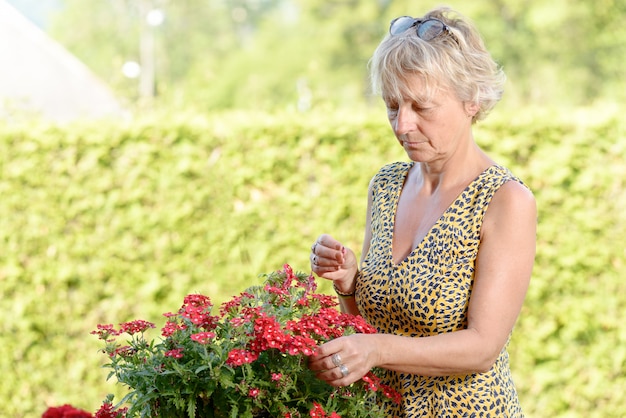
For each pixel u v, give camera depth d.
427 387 2.05
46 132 4.75
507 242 1.96
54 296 4.82
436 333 2.03
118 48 34.09
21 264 4.79
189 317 1.88
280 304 1.98
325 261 2.19
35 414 4.89
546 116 4.60
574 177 4.58
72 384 4.86
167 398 1.86
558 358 4.68
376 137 4.69
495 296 1.94
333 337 1.92
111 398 2.04
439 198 2.08
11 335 4.83
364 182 4.70
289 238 4.75
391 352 1.84
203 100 5.72
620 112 4.61
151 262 4.79
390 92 1.97
